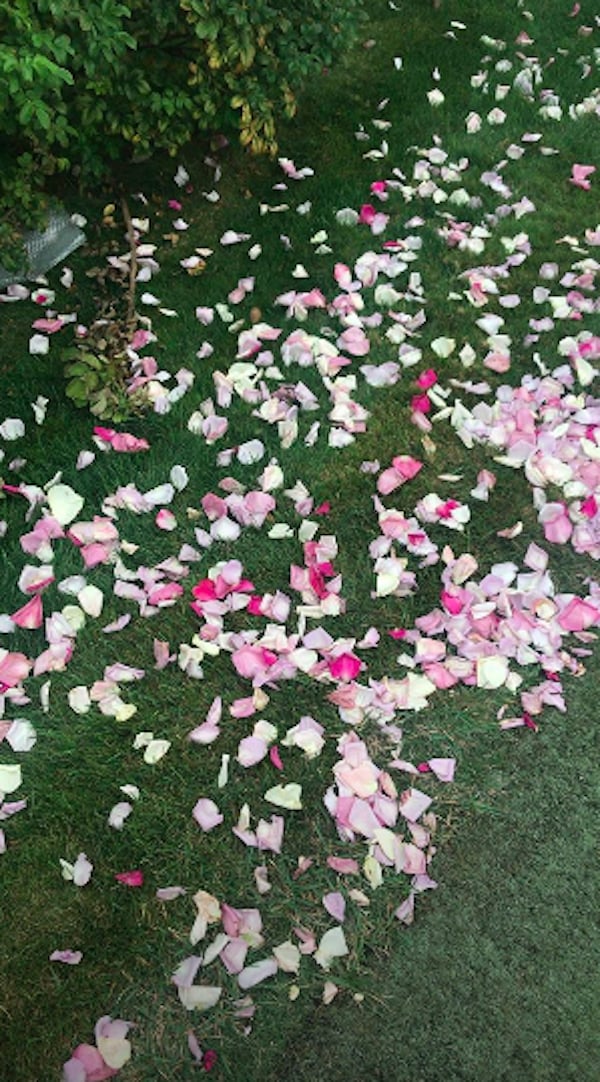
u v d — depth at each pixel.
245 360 3.19
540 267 3.52
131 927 2.08
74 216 3.58
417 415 2.97
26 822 2.22
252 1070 1.90
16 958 2.04
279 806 2.23
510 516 2.79
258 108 3.48
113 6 2.95
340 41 3.53
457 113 4.16
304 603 2.56
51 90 3.13
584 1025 1.95
